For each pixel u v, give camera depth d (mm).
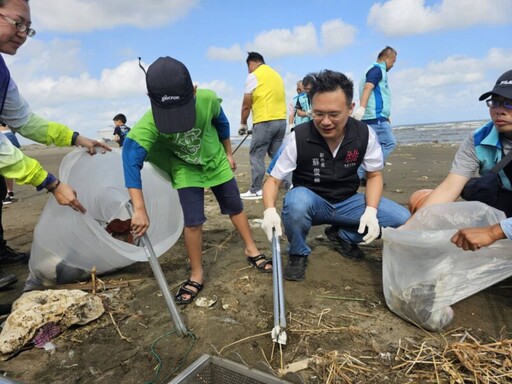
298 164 2258
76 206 2008
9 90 2078
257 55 4562
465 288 1682
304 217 2197
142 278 2486
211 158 2186
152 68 1783
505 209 2096
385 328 1801
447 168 6562
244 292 2191
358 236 2477
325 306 2014
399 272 1825
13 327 1778
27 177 1840
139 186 1956
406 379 1490
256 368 1572
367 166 2270
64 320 1885
